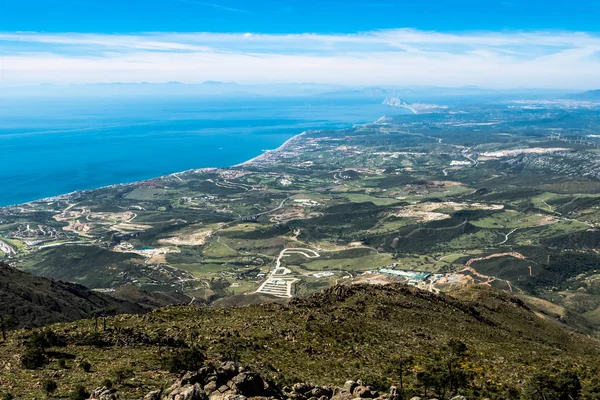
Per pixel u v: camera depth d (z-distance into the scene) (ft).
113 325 287.28
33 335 241.96
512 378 274.36
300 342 296.71
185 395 147.02
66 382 187.01
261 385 161.07
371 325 356.79
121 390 175.52
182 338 271.49
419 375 243.81
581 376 289.74
